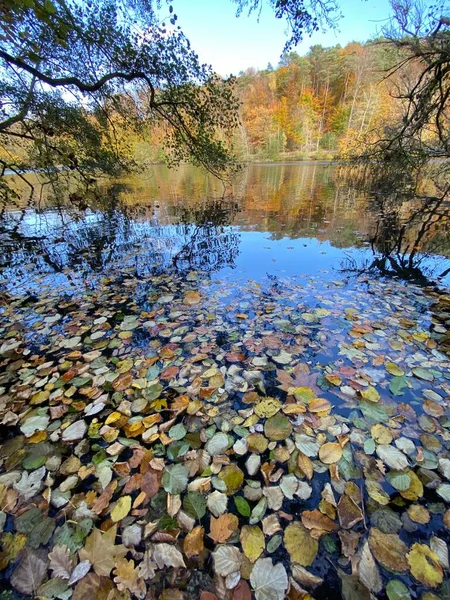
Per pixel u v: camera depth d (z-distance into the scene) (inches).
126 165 319.6
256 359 81.8
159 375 77.4
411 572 37.9
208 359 82.8
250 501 47.0
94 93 221.0
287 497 47.4
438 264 159.5
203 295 126.7
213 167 262.7
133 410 66.5
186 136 238.4
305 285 134.1
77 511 46.3
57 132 230.4
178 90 205.0
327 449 54.9
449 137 227.3
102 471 52.7
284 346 87.3
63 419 64.6
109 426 62.4
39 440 59.4
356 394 67.9
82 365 82.7
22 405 68.9
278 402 66.5
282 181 597.0
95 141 259.6
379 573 37.9
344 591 36.2
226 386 72.3
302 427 59.9
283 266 163.2
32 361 85.4
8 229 283.7
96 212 352.8
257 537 42.1
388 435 57.3
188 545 41.3
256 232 246.4
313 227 253.8
